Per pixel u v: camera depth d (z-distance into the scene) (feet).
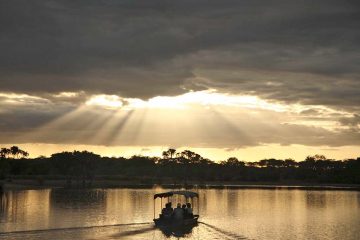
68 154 627.05
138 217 215.72
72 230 169.68
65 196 355.77
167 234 167.02
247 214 240.94
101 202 301.22
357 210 266.57
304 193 445.78
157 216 218.79
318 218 224.94
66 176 605.31
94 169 628.69
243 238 164.14
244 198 365.40
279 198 368.27
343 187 600.39
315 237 167.43
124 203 295.89
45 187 484.74
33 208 252.83
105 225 183.42
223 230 180.45
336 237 167.32
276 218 223.30
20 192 401.29
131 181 637.71
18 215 217.77
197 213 242.78
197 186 585.22
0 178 565.12
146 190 457.68
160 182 645.51
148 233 167.73
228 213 245.24
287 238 165.17
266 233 175.42
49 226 180.34
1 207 255.50
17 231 165.89
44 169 654.53
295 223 204.74
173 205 283.59
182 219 180.34
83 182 556.51
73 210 245.24
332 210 267.18
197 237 164.25
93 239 153.38
